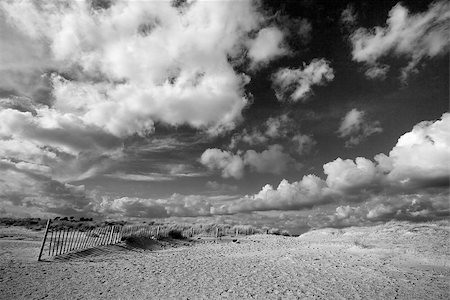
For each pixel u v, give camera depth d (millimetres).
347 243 27391
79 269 15453
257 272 15281
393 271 15484
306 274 14836
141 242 33125
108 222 53688
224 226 62656
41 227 42406
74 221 52125
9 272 13828
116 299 10445
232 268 16344
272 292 11633
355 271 15516
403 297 11234
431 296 11438
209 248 31344
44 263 16906
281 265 17250
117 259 20531
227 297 10883
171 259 20172
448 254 19594
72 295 10773
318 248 25203
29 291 11094
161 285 12461
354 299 10906
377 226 38469
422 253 20141
